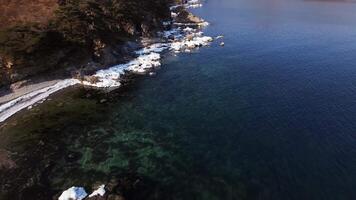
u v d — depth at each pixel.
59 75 70.38
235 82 69.44
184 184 39.53
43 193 38.06
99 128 52.50
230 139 48.66
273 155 44.47
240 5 184.50
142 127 52.69
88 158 44.69
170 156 45.00
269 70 76.38
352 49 94.81
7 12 74.62
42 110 57.78
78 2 83.94
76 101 61.50
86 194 37.47
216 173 41.38
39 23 72.50
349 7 181.88
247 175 40.81
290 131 50.03
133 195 37.56
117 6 91.62
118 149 46.78
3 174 41.34
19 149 46.69
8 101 59.69
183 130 51.50
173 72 75.12
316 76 72.44
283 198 36.94
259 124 52.41
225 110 57.47
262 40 103.44
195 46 94.19
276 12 160.50
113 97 63.25
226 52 89.94
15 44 64.94
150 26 99.88
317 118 53.59
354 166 41.62
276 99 61.00
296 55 88.19
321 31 118.50
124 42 86.19
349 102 59.06
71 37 73.06
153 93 64.81
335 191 37.62
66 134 50.69
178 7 168.12
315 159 43.28
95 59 76.62
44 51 68.06
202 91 65.38
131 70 76.12
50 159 44.50
